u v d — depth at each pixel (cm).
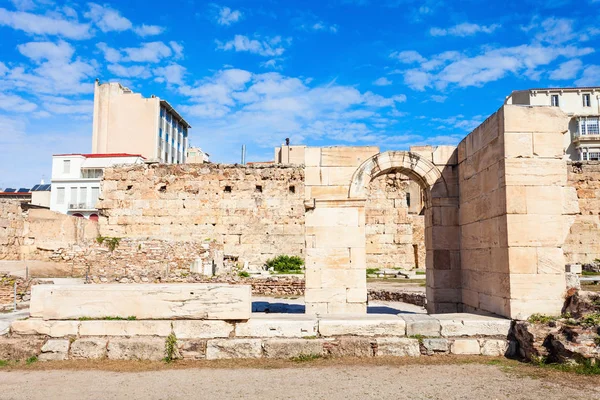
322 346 1016
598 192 2827
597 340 898
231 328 1030
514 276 1048
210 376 895
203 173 3256
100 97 7025
